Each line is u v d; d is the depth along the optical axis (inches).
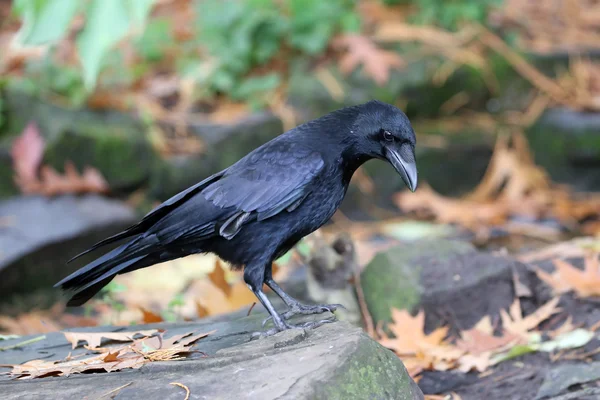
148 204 458.3
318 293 283.9
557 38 565.9
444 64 510.6
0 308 382.0
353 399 166.4
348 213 482.6
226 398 160.2
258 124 479.2
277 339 192.5
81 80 485.1
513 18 581.6
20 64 502.3
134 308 323.0
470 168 498.0
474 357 252.2
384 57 500.7
